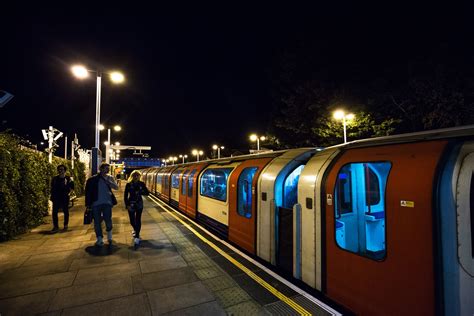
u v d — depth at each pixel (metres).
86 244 5.49
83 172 16.52
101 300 3.24
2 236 5.59
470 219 2.10
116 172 36.72
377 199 3.76
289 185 4.71
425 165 2.41
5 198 5.50
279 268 4.30
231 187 5.81
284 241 4.13
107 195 5.43
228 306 3.15
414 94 16.73
